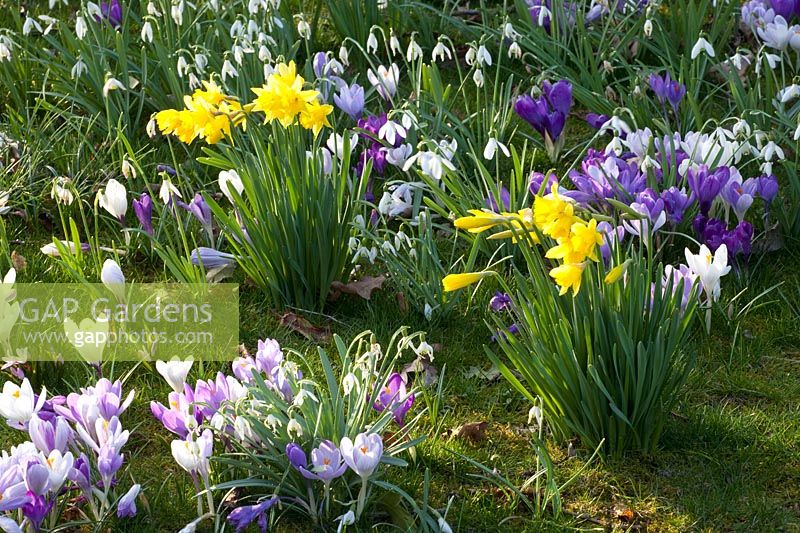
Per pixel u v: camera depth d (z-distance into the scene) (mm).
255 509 2787
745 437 3314
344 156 3836
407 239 3906
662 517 3025
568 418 3252
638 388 3096
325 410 2922
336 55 5613
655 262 4172
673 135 4539
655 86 4754
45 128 4793
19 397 2902
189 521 2932
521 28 5516
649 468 3217
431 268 3883
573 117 5320
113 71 5121
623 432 3195
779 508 3049
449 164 4160
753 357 3717
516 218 2896
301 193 3771
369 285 3975
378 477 3014
